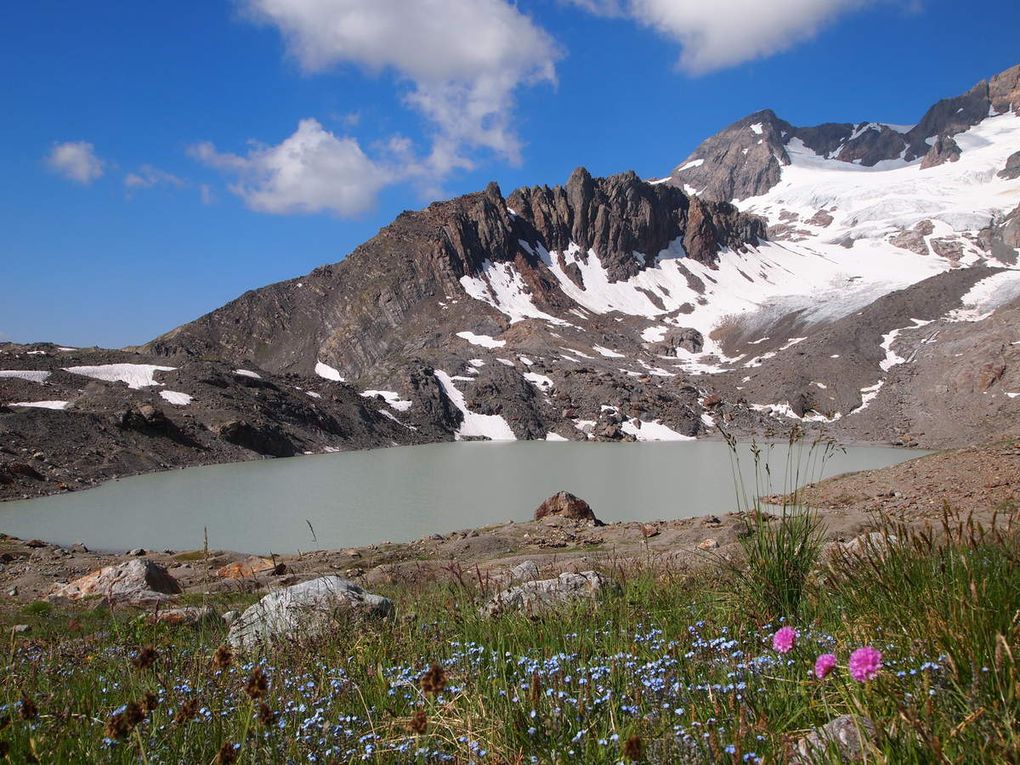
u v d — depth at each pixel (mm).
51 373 101688
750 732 3229
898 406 134625
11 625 13859
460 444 126438
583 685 4074
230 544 41969
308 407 116188
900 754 2756
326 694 4801
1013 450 36031
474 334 190500
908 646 3922
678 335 197875
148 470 77562
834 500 33438
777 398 147750
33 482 63250
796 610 5797
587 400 150000
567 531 35312
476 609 7473
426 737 3693
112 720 3623
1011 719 2732
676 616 6430
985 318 153125
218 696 4770
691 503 57656
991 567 4402
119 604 17375
